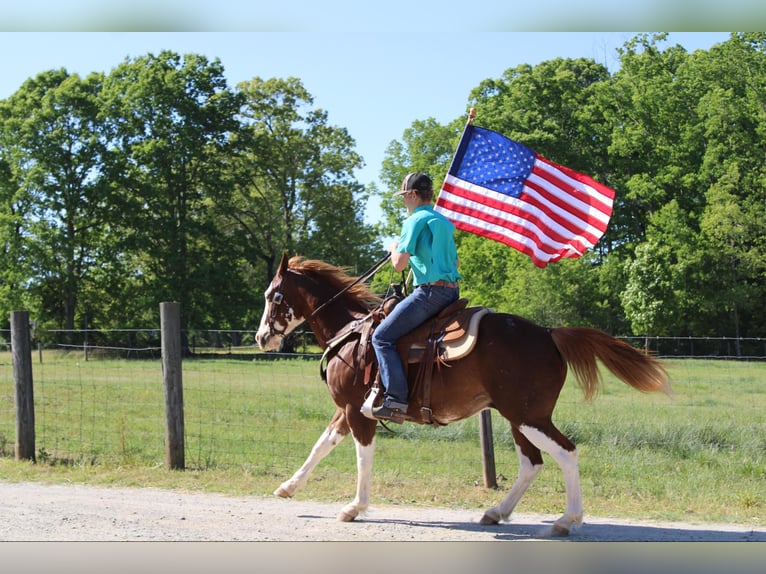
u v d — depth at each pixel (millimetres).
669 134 46594
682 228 40562
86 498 7684
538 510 7477
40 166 40312
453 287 6695
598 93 47969
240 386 17719
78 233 42125
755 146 42281
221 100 44125
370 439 6977
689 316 41969
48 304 42562
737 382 16609
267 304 7836
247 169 46719
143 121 43094
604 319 40750
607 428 11234
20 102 42094
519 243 8109
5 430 11633
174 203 43875
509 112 44406
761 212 40156
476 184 8203
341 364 7074
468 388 6480
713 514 7180
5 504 7355
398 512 7324
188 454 10102
